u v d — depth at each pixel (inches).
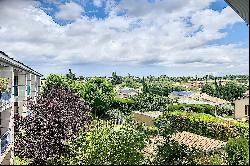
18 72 1201.4
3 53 797.2
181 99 2706.7
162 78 4859.7
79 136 1016.9
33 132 835.4
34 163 828.0
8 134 793.6
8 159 812.0
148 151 834.2
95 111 1897.1
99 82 1966.0
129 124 1198.9
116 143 803.4
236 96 3142.2
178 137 1051.9
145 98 2208.4
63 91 1392.7
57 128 839.7
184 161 724.7
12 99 856.9
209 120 1437.0
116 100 2133.4
